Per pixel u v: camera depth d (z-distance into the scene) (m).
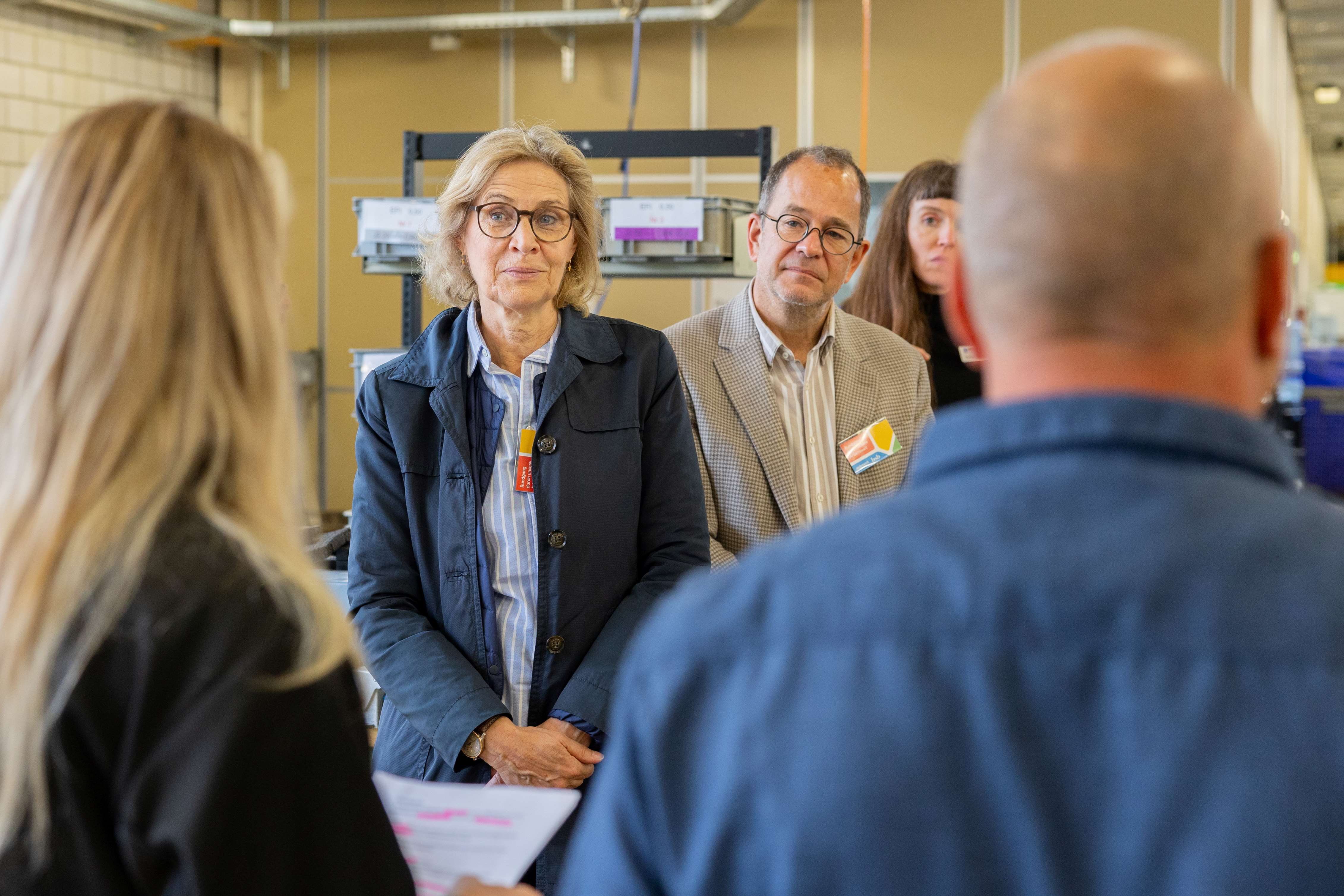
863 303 2.54
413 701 1.58
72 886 0.73
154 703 0.73
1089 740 0.51
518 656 1.64
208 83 7.57
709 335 2.05
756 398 1.97
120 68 7.09
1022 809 0.51
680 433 1.78
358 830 0.81
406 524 1.70
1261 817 0.49
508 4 7.29
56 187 0.81
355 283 7.46
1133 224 0.54
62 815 0.73
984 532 0.55
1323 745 0.49
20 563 0.74
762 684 0.56
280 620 0.77
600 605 1.67
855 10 6.78
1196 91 0.55
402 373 1.71
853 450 2.01
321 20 7.32
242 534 0.78
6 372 0.78
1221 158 0.54
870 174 6.80
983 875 0.51
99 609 0.73
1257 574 0.52
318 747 0.79
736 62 6.96
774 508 1.95
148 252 0.79
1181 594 0.52
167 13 6.76
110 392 0.77
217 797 0.73
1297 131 9.90
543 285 1.69
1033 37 6.61
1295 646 0.51
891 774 0.53
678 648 0.59
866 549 0.58
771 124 6.93
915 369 2.14
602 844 0.59
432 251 1.84
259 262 0.85
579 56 7.15
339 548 2.67
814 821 0.53
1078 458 0.56
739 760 0.55
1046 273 0.56
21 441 0.76
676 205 3.45
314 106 7.47
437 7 7.32
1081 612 0.53
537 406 1.69
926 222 2.41
